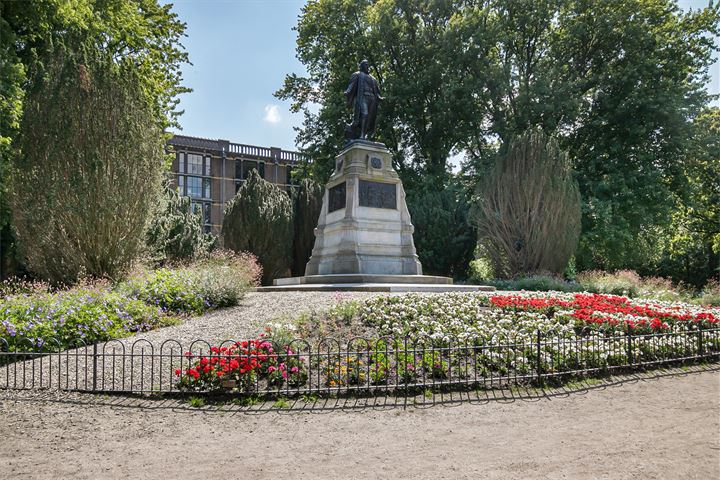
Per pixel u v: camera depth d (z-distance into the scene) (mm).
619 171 28062
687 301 19391
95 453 4727
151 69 25641
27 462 4516
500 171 24453
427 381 7031
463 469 4336
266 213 26688
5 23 17141
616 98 29844
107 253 14539
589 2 30500
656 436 5223
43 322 8961
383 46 32750
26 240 14289
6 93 16141
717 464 4461
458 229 27094
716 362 9312
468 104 29953
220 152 58906
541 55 34750
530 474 4238
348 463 4473
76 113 14125
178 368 7379
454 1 32469
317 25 34125
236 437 5152
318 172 32500
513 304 11414
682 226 36344
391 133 32562
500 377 7035
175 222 22203
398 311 10211
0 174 15219
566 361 7898
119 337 9656
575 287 19859
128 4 23375
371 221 17062
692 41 31047
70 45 15375
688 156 29188
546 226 22672
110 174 14398
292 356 6828
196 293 12438
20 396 6551
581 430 5402
